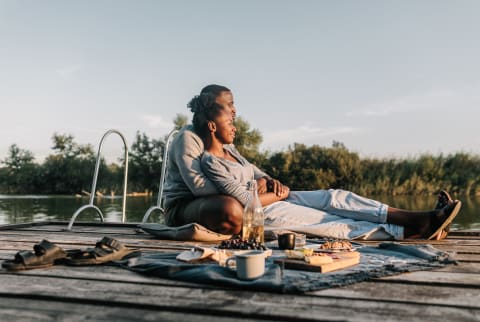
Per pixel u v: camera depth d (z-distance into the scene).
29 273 1.78
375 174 17.84
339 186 17.88
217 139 3.19
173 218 3.14
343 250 2.10
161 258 2.05
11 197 20.27
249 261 1.56
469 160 17.67
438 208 2.93
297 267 1.76
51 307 1.35
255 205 2.52
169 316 1.26
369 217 2.96
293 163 18.31
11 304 1.38
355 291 1.49
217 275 1.60
